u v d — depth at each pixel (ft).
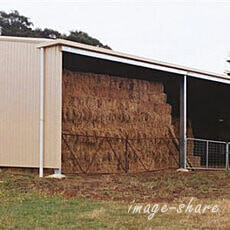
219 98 68.54
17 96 40.93
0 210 24.82
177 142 51.31
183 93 50.21
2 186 33.01
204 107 68.54
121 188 33.22
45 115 38.83
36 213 24.03
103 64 48.78
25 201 27.76
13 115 40.96
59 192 30.96
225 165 59.98
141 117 47.67
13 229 20.77
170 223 22.20
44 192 30.99
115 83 45.80
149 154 47.91
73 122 42.09
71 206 26.03
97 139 43.19
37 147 39.65
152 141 48.34
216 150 65.87
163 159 49.52
